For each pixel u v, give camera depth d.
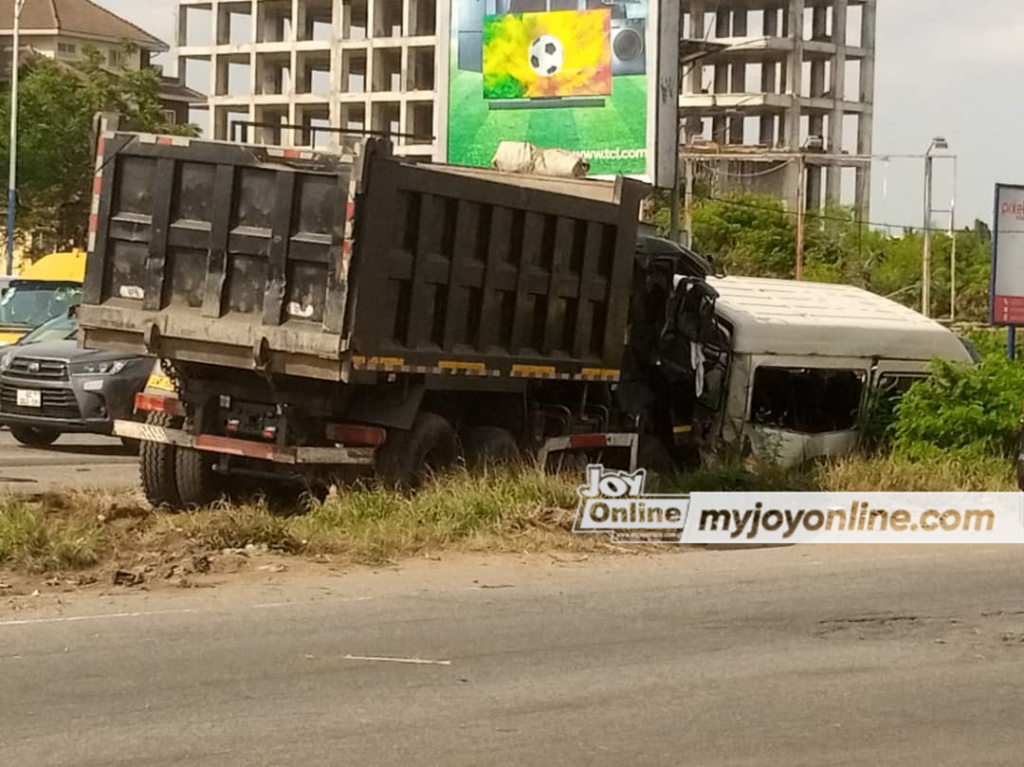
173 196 13.49
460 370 14.05
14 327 24.62
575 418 16.17
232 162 13.20
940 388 19.38
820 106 110.06
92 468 18.33
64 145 55.62
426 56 111.44
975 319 77.00
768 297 19.89
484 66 38.69
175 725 7.37
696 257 18.03
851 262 79.50
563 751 7.20
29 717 7.43
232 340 13.15
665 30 37.03
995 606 11.27
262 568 11.52
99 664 8.48
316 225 12.93
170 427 14.23
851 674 9.00
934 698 8.50
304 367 13.02
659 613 10.56
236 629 9.48
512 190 14.29
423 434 14.06
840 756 7.30
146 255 13.62
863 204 113.75
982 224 89.06
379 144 12.79
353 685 8.27
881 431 19.77
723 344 18.31
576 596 11.08
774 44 106.62
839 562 13.26
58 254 28.48
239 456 14.14
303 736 7.27
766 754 7.28
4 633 9.15
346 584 11.14
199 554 11.67
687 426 18.06
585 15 37.53
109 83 57.91
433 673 8.61
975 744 7.59
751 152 89.75
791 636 9.99
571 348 15.54
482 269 14.15
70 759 6.78
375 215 12.87
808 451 18.75
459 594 10.96
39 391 19.42
